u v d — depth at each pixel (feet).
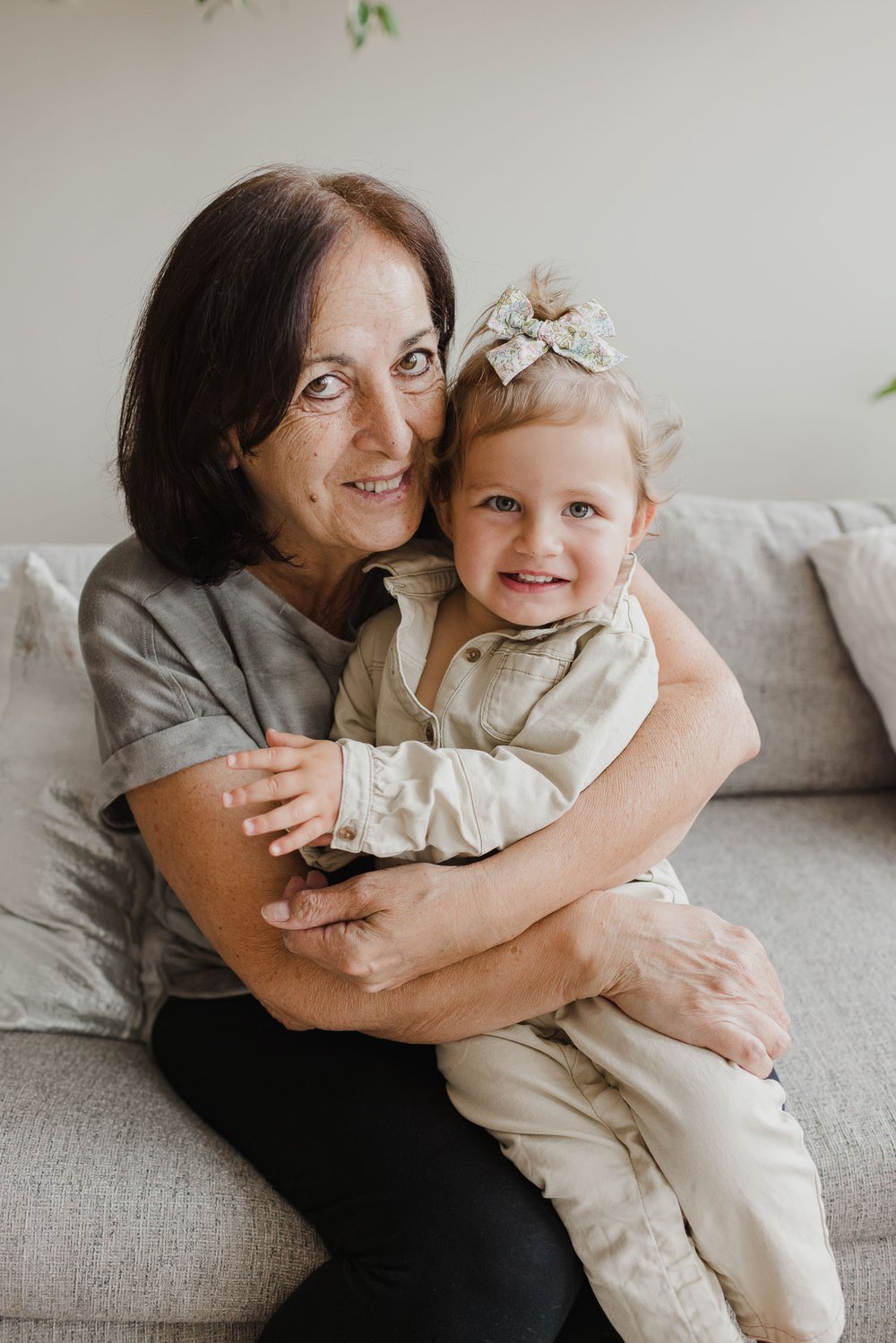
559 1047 3.30
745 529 5.80
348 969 2.99
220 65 6.15
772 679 5.67
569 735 3.14
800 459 7.26
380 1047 3.57
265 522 3.43
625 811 3.23
